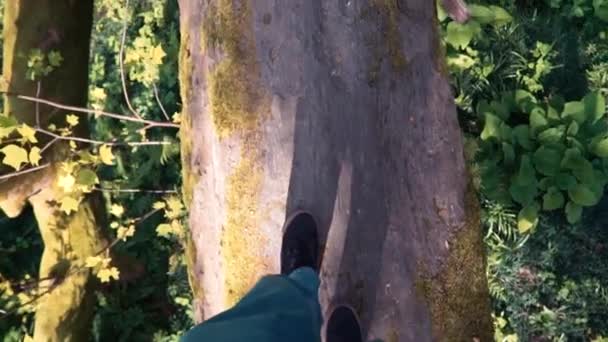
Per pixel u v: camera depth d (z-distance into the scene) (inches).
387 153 97.9
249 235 95.6
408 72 98.6
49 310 197.5
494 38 191.8
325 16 95.2
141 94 234.7
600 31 193.2
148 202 230.7
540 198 181.6
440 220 99.3
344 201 96.2
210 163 98.3
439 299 98.4
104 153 153.9
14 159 141.2
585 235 183.6
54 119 166.2
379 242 98.0
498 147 180.9
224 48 95.0
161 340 230.4
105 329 232.8
